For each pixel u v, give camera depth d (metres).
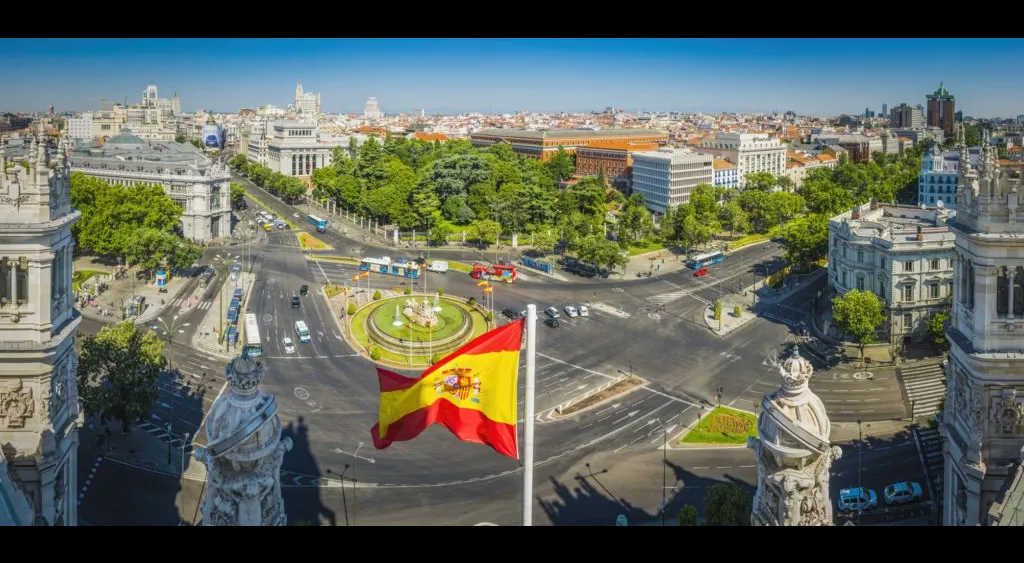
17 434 67.94
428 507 120.50
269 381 171.88
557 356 192.50
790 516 56.94
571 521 117.12
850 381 175.12
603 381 176.25
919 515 118.81
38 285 67.00
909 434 147.12
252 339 191.00
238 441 51.91
